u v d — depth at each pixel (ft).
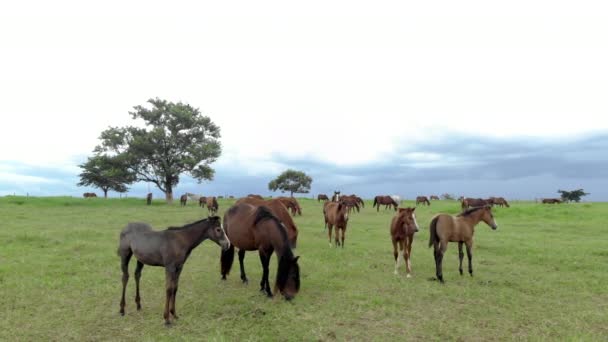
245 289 28.37
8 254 39.37
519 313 23.79
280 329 20.42
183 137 160.66
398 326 21.40
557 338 19.94
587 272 35.06
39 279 29.86
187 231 21.56
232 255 29.84
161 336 19.44
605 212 89.92
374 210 125.29
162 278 30.91
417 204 150.30
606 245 49.08
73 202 127.24
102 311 23.22
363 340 19.38
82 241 47.88
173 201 176.04
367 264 37.65
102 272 32.86
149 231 21.88
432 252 45.11
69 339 19.24
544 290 29.09
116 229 61.21
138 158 152.15
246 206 29.17
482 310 24.29
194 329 20.44
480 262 39.58
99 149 152.87
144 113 154.10
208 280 30.89
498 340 19.67
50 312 23.00
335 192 87.81
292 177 299.58
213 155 159.33
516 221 81.00
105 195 202.18
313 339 19.24
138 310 23.34
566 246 48.34
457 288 29.09
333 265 36.96
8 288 27.53
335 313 23.18
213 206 103.81
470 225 32.83
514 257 42.06
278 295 26.61
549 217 86.58
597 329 21.36
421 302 25.82
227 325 20.95
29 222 69.67
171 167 152.97
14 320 21.63
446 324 21.75
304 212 108.78
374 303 25.14
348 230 66.49
